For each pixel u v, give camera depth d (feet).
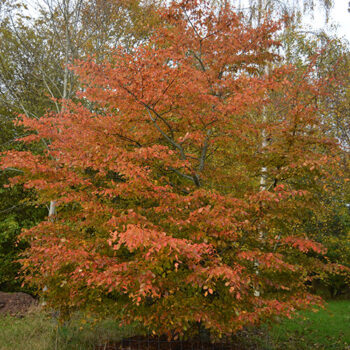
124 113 18.45
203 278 14.19
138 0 37.35
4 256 42.14
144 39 37.29
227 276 12.39
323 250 15.31
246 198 17.03
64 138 21.27
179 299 16.19
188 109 18.20
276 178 17.48
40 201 20.08
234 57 22.52
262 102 19.51
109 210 16.31
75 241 16.83
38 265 18.37
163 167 19.34
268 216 16.17
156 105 18.15
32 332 23.04
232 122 19.33
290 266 14.57
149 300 18.54
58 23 36.68
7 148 41.42
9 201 42.73
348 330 29.66
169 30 23.18
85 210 17.56
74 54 35.17
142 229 12.33
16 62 37.73
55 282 18.98
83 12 36.29
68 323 24.29
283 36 37.63
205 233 15.39
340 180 29.66
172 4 22.80
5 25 36.22
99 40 36.04
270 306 14.52
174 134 20.88
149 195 15.87
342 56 34.30
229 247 17.39
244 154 19.51
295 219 17.66
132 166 14.39
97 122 18.89
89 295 17.84
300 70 33.12
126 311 17.72
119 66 16.66
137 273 13.82
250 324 16.03
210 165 22.43
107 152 15.51
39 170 16.97
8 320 27.53
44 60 37.50
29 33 37.42
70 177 17.15
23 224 42.86
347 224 38.37
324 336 27.58
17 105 38.06
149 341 20.03
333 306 46.55
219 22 22.93
